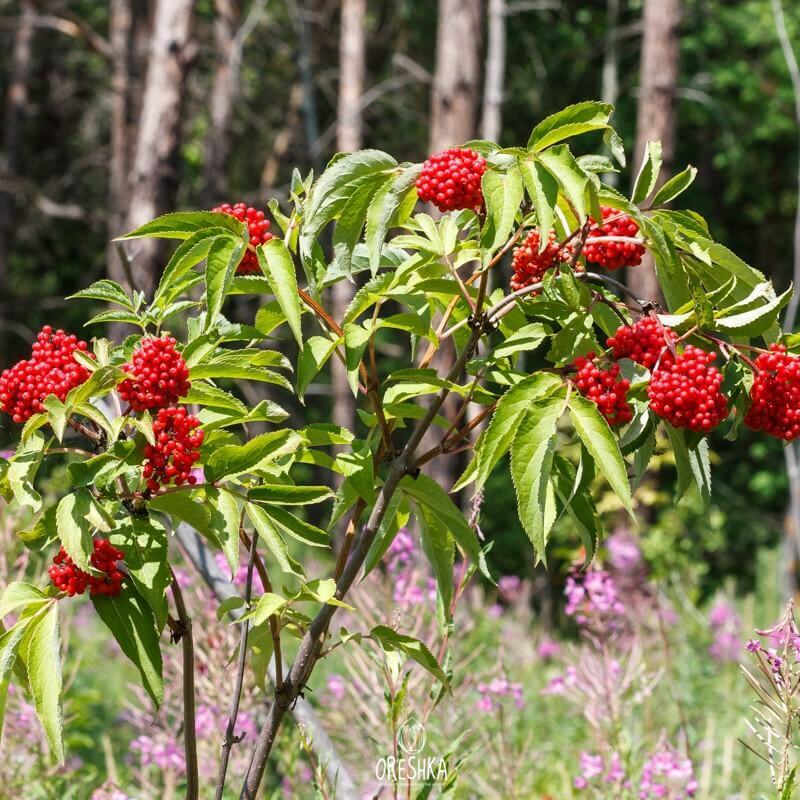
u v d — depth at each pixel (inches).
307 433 95.3
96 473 85.6
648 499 407.8
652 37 575.2
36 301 885.2
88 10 998.4
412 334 107.2
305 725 125.7
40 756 163.5
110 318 95.8
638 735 194.1
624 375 92.6
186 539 137.6
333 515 99.7
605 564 241.4
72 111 1031.6
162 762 164.9
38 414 86.1
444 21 555.5
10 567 168.4
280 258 91.0
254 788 97.3
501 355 97.2
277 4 900.0
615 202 93.1
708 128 898.7
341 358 98.7
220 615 100.1
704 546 549.3
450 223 99.2
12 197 896.3
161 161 485.7
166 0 492.7
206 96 876.6
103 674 288.2
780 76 854.5
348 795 120.3
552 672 265.0
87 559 82.0
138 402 86.0
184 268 90.7
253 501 92.0
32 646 85.3
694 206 926.4
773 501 869.8
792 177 941.8
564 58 881.5
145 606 88.4
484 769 190.1
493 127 588.1
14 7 895.7
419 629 142.9
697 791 178.7
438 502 98.1
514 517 737.0
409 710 143.1
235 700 99.3
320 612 96.4
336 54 957.8
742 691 255.3
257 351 92.7
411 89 901.8
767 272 992.9
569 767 211.8
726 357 93.3
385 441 98.7
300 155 871.1
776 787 106.6
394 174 91.5
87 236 997.2
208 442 95.2
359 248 103.5
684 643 263.0
